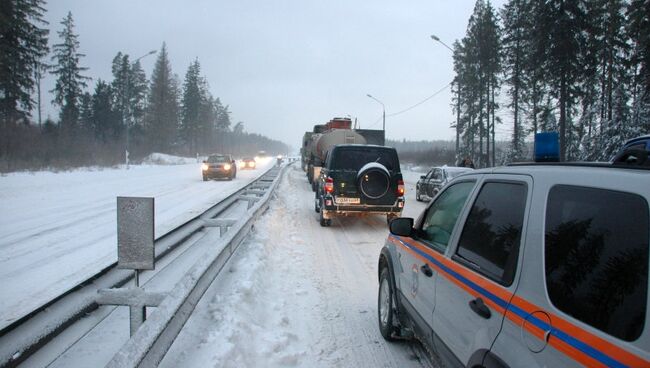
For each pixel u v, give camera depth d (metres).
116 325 4.38
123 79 83.31
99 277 5.02
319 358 4.10
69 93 64.12
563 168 2.15
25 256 7.63
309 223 12.15
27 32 45.84
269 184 18.84
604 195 1.79
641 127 29.78
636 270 1.53
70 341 3.98
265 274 6.45
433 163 56.72
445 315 2.94
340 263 7.67
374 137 30.14
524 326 1.96
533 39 31.73
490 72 46.06
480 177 3.08
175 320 3.28
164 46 80.94
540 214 2.12
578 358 1.60
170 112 86.00
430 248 3.50
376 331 4.76
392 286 4.38
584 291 1.71
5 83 42.38
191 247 7.91
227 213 12.24
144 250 3.80
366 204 10.93
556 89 33.09
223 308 4.58
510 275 2.21
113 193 18.91
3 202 15.56
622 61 36.91
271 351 4.05
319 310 5.36
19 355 3.45
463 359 2.57
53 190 19.92
